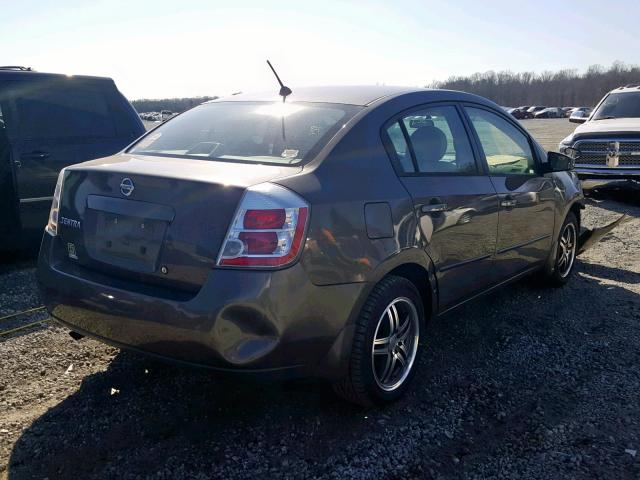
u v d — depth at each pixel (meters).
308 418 3.20
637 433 3.09
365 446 2.96
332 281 2.85
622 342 4.23
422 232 3.36
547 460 2.87
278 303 2.66
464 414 3.27
